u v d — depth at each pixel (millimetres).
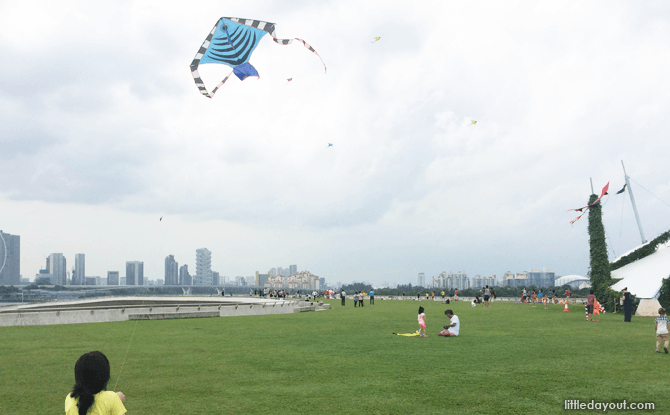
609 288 33875
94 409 4148
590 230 35562
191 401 9102
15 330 22219
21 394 9844
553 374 11297
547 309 39000
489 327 22703
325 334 20125
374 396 9383
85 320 26969
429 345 16422
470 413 8242
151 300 49156
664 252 35375
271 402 8992
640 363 12664
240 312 33094
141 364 12945
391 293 94938
